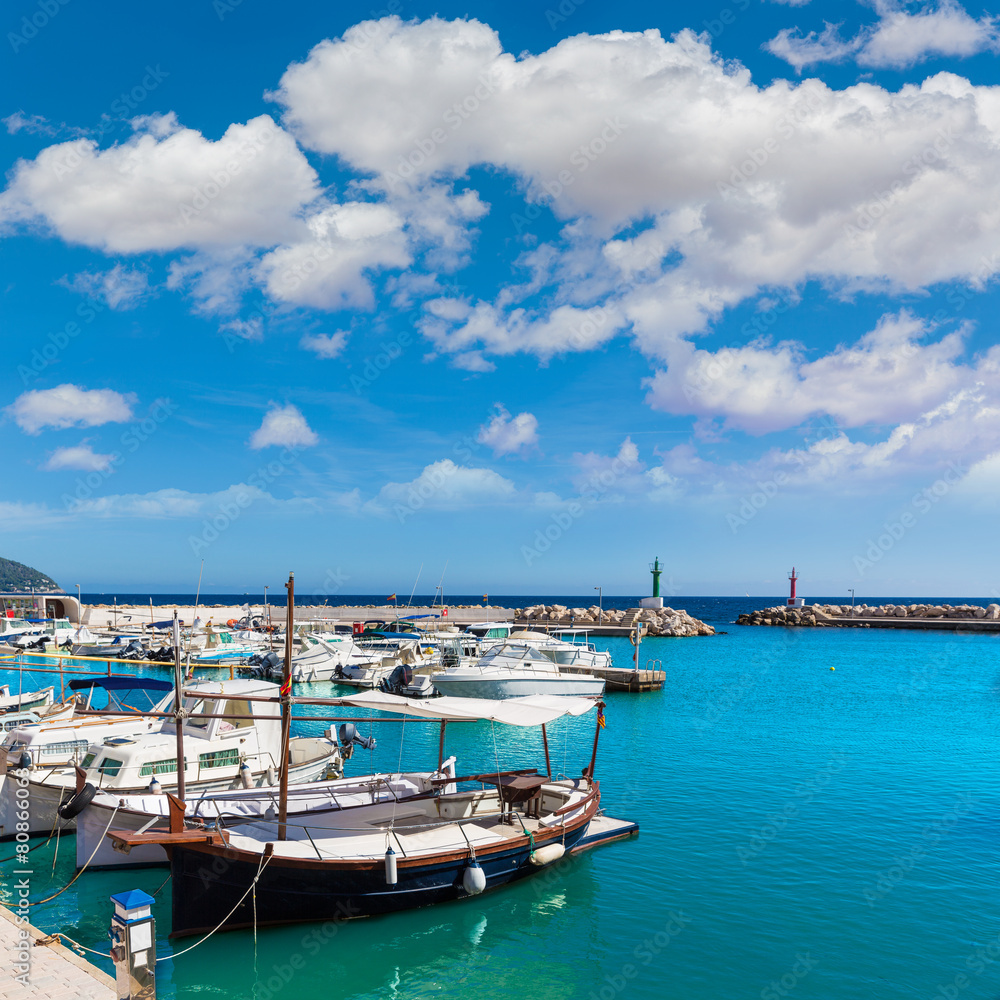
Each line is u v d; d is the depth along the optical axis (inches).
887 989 528.1
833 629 4936.0
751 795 985.5
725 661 2815.0
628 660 2842.0
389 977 553.6
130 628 2970.0
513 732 1407.5
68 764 803.4
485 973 555.8
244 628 2987.2
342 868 592.1
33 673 2166.6
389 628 2851.9
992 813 912.3
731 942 596.1
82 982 444.8
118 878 703.7
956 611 5118.1
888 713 1648.6
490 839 675.4
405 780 816.3
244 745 835.4
